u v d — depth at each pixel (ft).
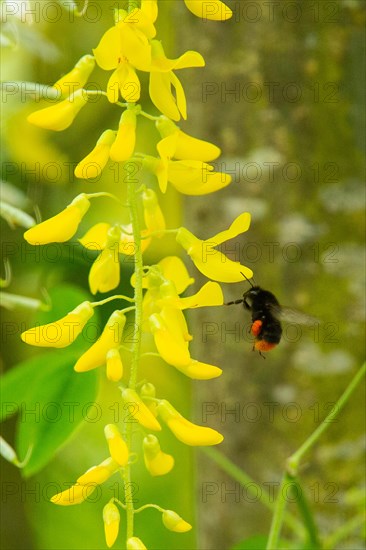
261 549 1.70
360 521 1.73
